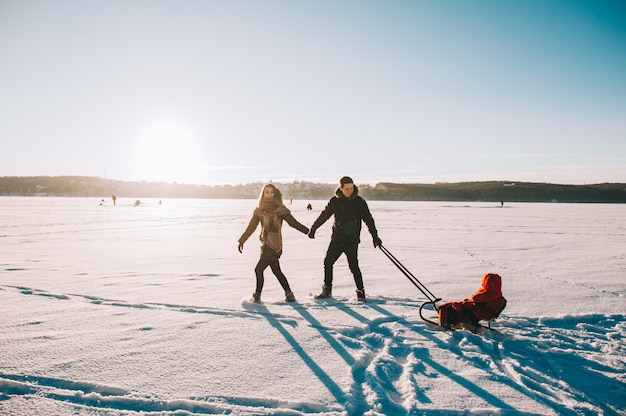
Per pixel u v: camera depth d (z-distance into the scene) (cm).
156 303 499
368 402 258
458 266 809
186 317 439
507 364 321
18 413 241
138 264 817
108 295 539
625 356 341
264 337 376
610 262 868
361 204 523
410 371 303
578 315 450
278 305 493
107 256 936
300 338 374
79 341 362
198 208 5134
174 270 748
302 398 261
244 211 4172
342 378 291
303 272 743
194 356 329
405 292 567
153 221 2416
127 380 285
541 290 585
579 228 1986
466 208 5581
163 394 265
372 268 783
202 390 271
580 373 309
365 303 504
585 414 246
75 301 508
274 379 289
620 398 270
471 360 329
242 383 282
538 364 329
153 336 377
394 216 3219
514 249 1111
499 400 262
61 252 1002
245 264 824
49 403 254
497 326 418
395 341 373
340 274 717
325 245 1227
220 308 477
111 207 5097
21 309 468
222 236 1481
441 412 246
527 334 394
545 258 930
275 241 508
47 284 609
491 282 394
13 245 1151
